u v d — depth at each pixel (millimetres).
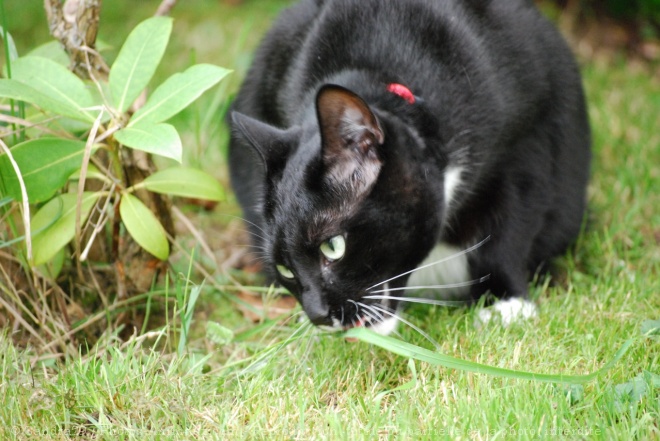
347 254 3734
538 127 4648
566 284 5070
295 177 3717
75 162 4121
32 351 4285
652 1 8000
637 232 5473
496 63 4367
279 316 4457
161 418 3621
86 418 3637
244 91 5184
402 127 3762
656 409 3410
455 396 3600
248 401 3680
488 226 4645
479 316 4465
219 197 4508
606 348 3959
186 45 7992
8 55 4176
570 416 3434
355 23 4344
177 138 3832
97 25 4473
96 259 4859
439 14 4305
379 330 4043
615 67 7707
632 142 6449
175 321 4488
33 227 4238
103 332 4551
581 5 8305
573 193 5055
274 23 5105
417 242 3904
